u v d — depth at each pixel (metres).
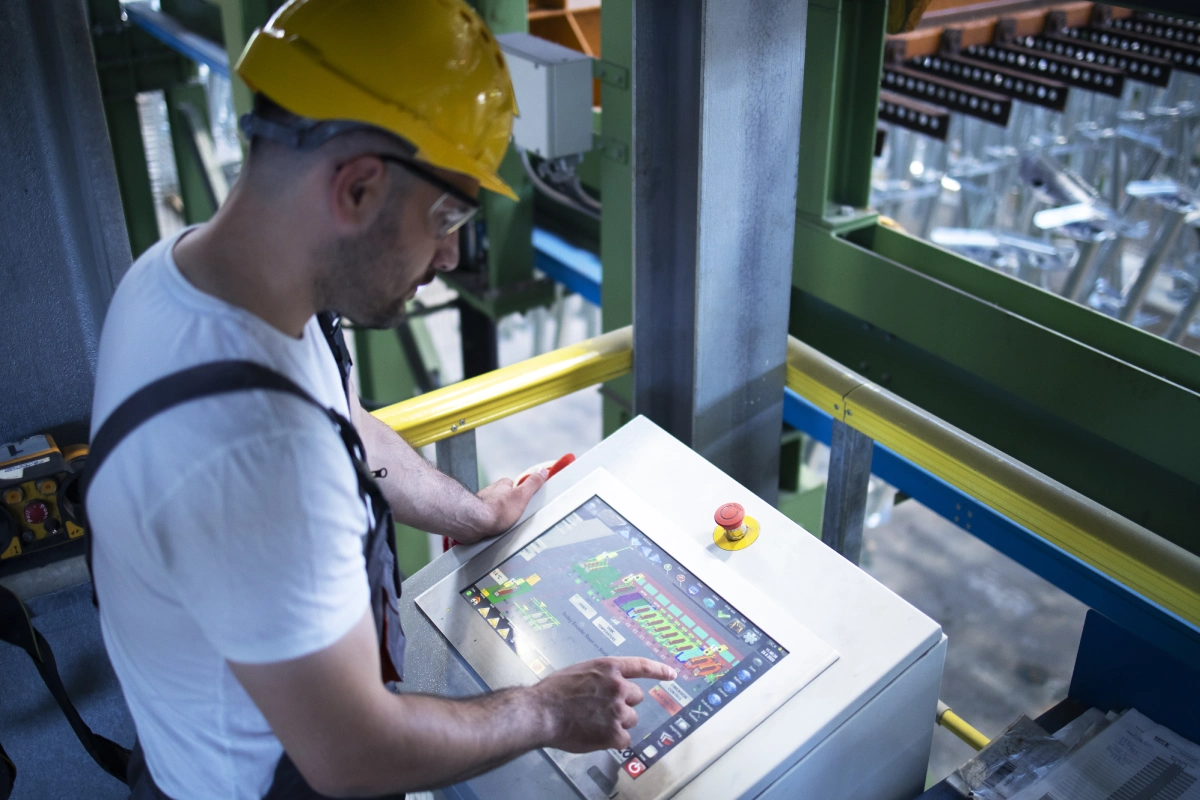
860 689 1.16
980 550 4.91
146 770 1.10
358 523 0.88
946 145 5.25
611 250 3.04
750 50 1.48
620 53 2.74
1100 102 5.34
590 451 1.50
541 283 3.82
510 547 1.38
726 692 1.17
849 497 1.77
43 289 1.38
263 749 0.96
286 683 0.83
